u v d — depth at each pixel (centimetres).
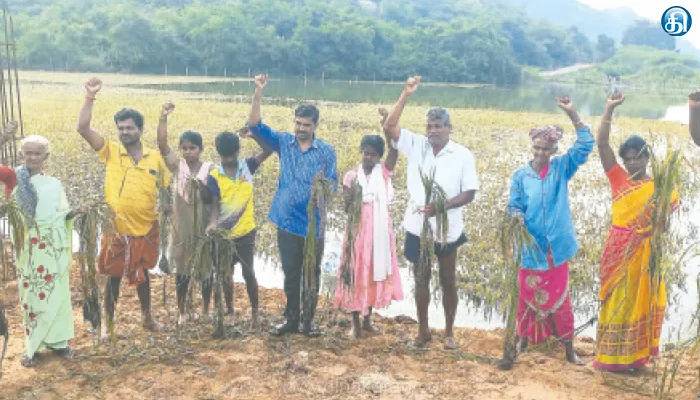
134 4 10681
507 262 477
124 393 427
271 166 1309
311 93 5072
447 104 4284
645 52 13650
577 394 440
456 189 497
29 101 2639
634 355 462
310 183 509
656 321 467
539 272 480
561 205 472
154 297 648
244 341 513
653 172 433
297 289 528
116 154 498
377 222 516
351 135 1905
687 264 821
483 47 10038
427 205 481
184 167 527
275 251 854
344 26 9631
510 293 471
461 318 664
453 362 493
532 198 474
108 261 495
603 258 470
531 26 14662
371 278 523
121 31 8094
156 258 518
